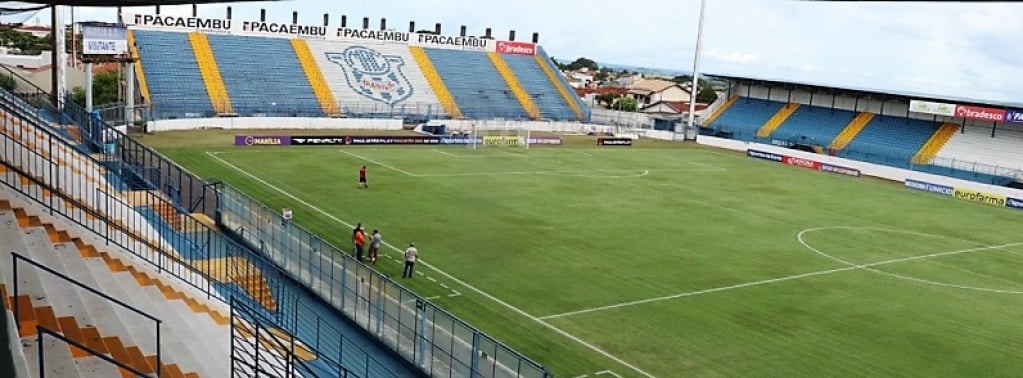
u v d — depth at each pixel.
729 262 33.62
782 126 81.19
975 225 46.53
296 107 74.94
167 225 25.41
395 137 64.88
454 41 93.12
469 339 19.80
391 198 42.59
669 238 37.38
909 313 28.20
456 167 54.78
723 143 78.31
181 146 55.25
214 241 26.16
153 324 14.83
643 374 21.31
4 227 15.44
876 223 44.81
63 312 13.24
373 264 29.97
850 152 72.88
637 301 27.52
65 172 21.08
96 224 18.81
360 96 80.06
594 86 174.62
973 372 23.11
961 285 32.59
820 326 26.12
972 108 68.06
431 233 35.41
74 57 80.06
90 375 11.81
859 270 33.75
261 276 22.95
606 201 45.78
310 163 52.28
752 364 22.55
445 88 86.31
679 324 25.44
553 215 40.81
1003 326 27.48
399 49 89.06
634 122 89.88
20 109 25.25
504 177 52.00
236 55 78.56
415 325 20.12
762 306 27.84
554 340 23.42
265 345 16.42
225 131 65.38
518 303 26.58
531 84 92.75
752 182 57.28
